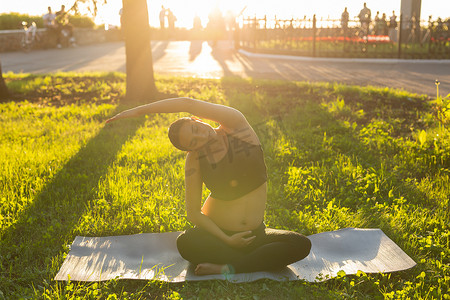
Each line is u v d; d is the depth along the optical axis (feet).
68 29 98.02
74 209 16.93
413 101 34.45
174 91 39.52
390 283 12.34
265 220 16.06
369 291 12.17
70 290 11.71
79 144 24.77
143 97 36.96
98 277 12.33
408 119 29.84
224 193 11.98
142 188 18.76
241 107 32.32
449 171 20.72
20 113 32.81
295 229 15.42
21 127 28.43
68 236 14.87
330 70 56.49
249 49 78.23
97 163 22.00
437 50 69.31
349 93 37.47
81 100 37.45
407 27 79.30
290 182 19.34
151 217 16.22
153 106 11.71
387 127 27.73
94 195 18.02
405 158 22.24
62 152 23.20
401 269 12.73
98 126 28.89
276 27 75.46
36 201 17.25
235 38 84.28
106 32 117.70
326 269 12.93
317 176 20.17
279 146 23.66
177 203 17.34
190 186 12.03
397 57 66.13
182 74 52.26
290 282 12.09
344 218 16.17
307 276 12.54
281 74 52.90
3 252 13.78
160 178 19.52
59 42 96.84
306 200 18.08
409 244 14.29
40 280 12.46
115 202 17.15
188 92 39.19
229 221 12.19
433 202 17.80
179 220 15.74
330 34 80.33
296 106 33.32
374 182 18.90
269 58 71.46
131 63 36.65
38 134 26.84
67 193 18.33
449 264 13.19
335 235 14.83
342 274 12.21
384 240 14.35
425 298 11.32
